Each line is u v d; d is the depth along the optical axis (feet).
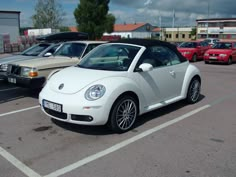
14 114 19.10
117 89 14.73
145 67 16.03
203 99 23.71
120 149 13.37
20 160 12.28
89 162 12.07
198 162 12.10
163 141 14.34
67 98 14.42
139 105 16.46
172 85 19.24
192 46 63.31
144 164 11.89
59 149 13.38
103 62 17.35
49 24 144.77
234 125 16.93
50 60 24.18
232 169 11.53
